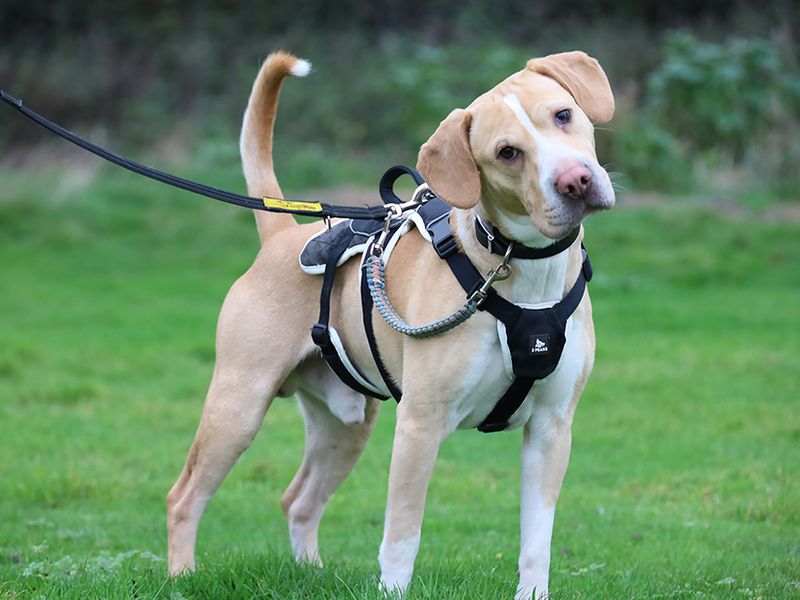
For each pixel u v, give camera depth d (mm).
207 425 5352
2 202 17781
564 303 4555
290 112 21062
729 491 7305
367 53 22609
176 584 5070
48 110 21938
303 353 5293
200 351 11258
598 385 9789
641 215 16422
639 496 7395
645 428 8703
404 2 23547
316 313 5254
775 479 7484
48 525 6801
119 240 16812
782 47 20891
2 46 23469
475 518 7031
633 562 5969
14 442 8562
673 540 6418
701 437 8484
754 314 12133
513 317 4469
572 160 4145
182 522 5395
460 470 8141
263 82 5711
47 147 20969
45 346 11461
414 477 4605
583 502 7281
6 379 10383
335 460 5793
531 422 4762
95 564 5586
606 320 12070
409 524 4613
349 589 4840
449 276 4570
